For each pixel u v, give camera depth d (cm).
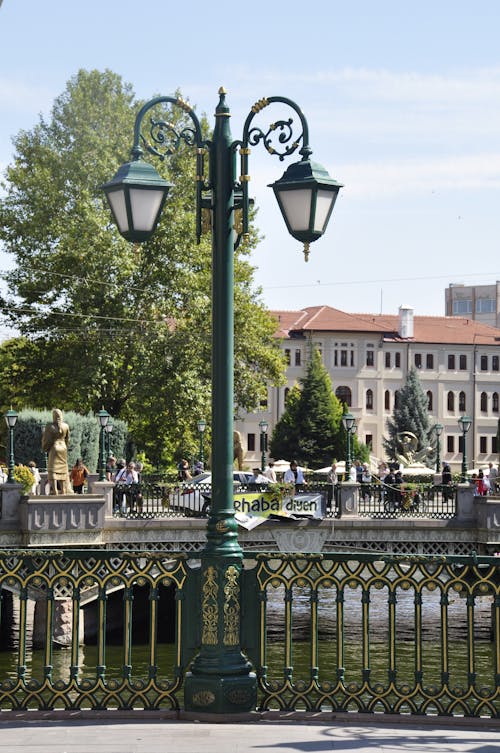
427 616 5884
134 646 5222
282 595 6750
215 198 1570
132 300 8844
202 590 1528
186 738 1405
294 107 1542
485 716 1488
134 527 5825
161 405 8756
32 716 1505
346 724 1483
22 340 9538
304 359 18162
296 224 1515
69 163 9031
